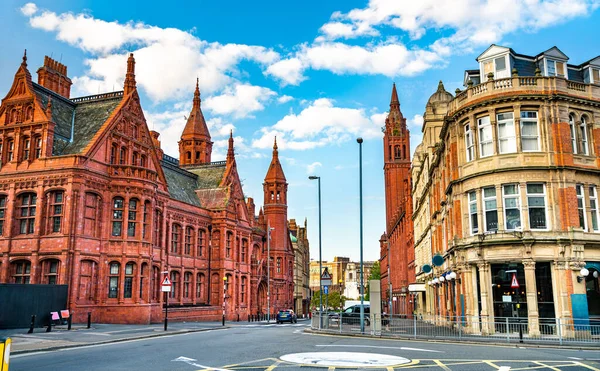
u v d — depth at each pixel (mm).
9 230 41281
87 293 41281
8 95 44719
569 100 30625
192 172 75875
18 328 32250
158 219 51531
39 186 41438
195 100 89812
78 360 16828
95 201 43000
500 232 29781
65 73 57688
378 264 172625
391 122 106750
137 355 18234
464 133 33219
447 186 35812
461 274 32312
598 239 29547
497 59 33938
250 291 75125
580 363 16234
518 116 30562
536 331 28031
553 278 28969
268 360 16547
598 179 30906
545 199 29859
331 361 16312
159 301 50062
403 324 31516
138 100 50188
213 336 29781
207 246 64500
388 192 103875
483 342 25094
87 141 44562
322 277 35938
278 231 92750
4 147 43625
